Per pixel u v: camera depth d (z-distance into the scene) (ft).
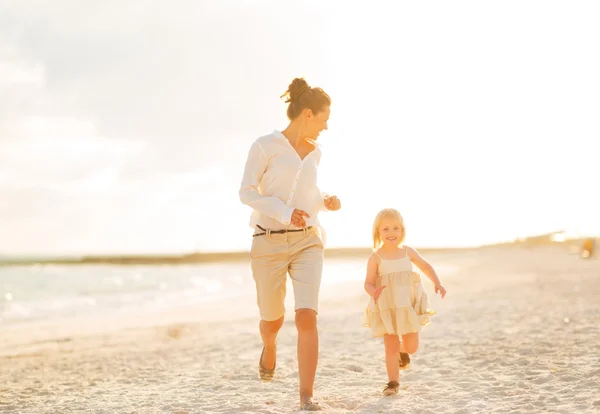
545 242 440.45
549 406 13.07
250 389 16.80
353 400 14.44
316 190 14.14
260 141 13.87
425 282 77.10
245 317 45.70
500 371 17.31
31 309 68.95
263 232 13.84
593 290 45.88
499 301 41.60
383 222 15.43
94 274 227.61
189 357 25.34
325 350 23.54
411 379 17.04
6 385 21.27
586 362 17.72
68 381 21.45
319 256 13.92
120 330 41.01
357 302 53.16
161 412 14.42
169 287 122.01
